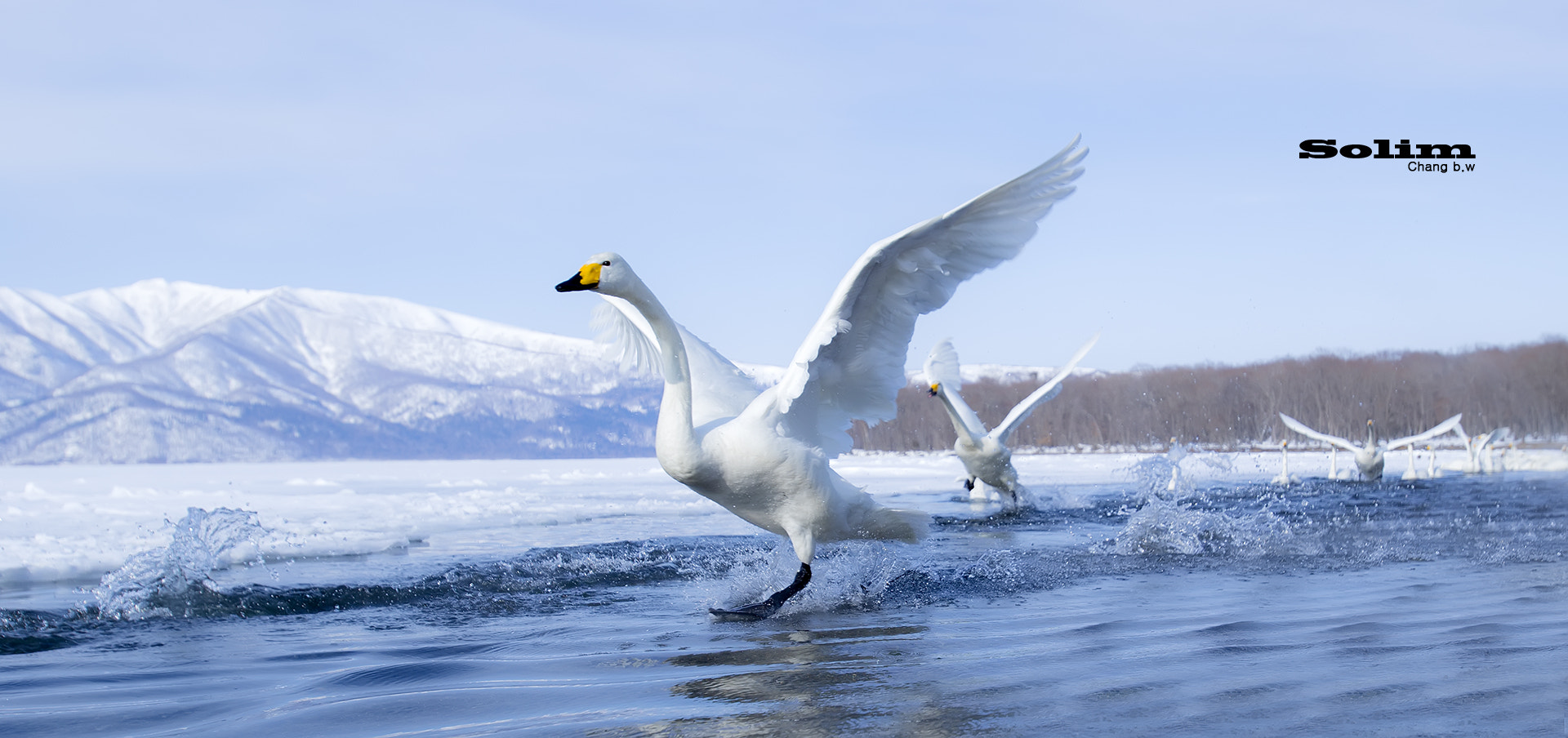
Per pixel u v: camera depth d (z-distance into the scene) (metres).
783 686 4.23
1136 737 3.39
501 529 11.45
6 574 7.60
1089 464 31.14
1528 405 47.06
